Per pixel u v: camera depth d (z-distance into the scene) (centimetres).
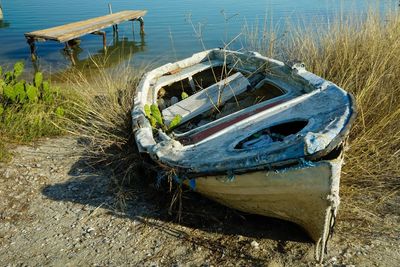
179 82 558
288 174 267
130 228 351
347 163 380
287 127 354
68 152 491
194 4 1783
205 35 1180
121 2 1950
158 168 353
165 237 338
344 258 299
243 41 1076
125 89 579
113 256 320
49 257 323
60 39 979
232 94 455
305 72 434
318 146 250
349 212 346
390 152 409
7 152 480
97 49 1152
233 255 312
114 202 389
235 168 282
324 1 1591
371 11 605
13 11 1720
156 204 381
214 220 353
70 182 427
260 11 1477
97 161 451
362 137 391
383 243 312
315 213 281
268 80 482
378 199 362
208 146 321
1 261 321
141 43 1166
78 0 2044
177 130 421
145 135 371
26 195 408
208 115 450
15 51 1130
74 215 374
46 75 918
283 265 298
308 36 624
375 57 503
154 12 1627
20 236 350
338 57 545
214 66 571
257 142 318
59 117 553
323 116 311
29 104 567
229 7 1638
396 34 539
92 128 506
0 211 384
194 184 320
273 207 303
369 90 444
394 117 427
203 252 318
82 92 621
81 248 331
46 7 1823
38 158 478
